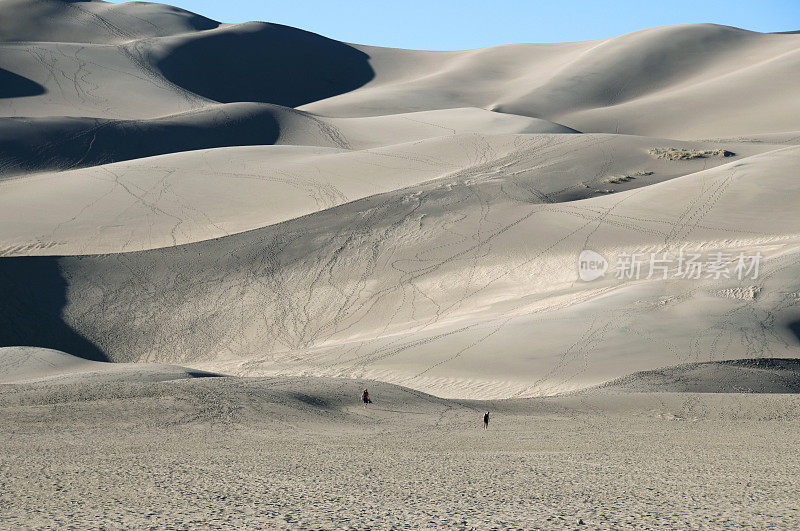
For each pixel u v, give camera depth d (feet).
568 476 50.49
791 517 33.53
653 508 36.52
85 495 42.55
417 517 34.14
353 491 43.75
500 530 30.63
